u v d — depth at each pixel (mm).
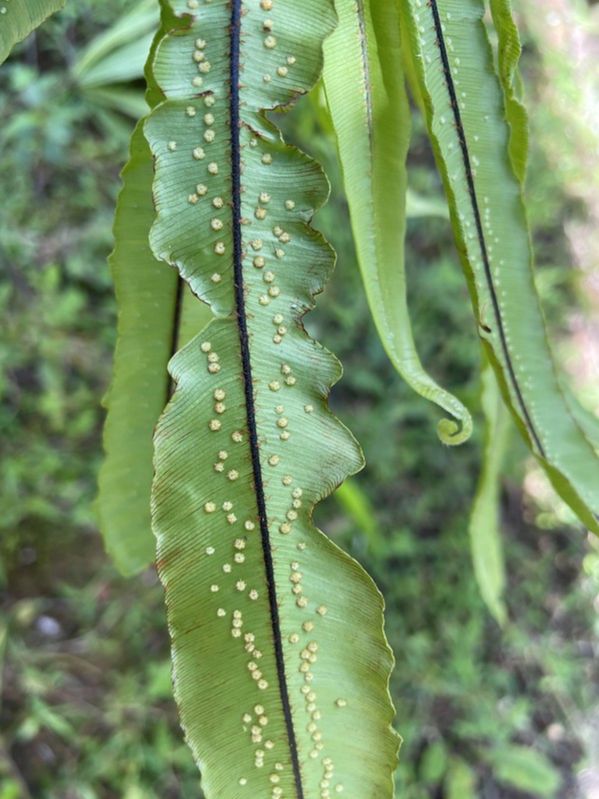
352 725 136
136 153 142
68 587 433
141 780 416
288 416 131
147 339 164
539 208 510
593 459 165
